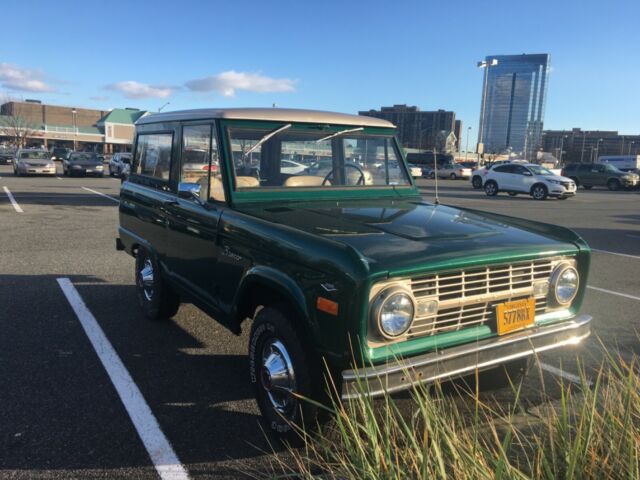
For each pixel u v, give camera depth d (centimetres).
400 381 268
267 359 319
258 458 307
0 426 335
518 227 364
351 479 236
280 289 301
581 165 3597
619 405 263
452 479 221
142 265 548
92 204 1591
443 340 292
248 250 336
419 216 364
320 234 299
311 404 292
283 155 402
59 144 9975
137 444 319
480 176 3025
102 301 603
